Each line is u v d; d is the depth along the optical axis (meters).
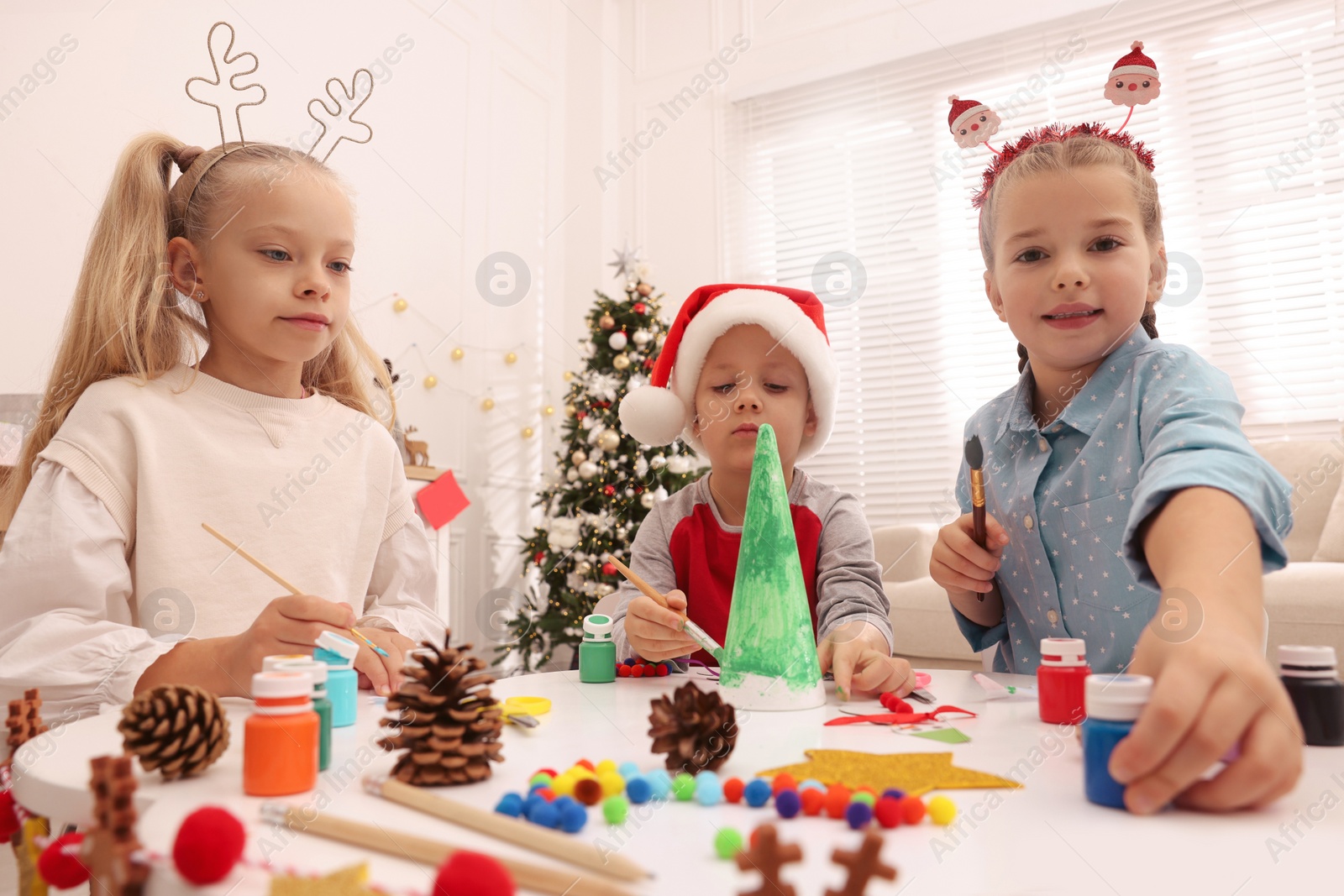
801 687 0.62
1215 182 2.96
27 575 0.77
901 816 0.34
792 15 3.75
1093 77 3.17
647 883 0.28
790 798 0.35
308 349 0.94
